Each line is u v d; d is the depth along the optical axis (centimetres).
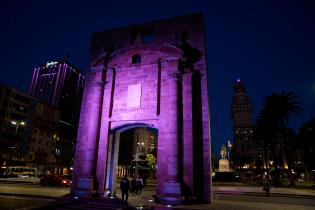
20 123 7838
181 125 2178
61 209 1661
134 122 2344
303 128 5888
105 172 2316
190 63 2370
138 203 1969
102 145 2375
